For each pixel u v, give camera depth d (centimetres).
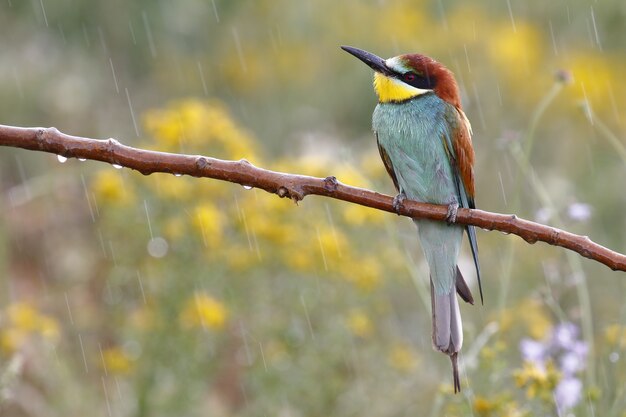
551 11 1998
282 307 1082
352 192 657
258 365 1055
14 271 1321
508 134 987
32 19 1656
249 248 1084
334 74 1814
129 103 1510
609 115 1853
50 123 1553
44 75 1568
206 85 1775
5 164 1473
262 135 1702
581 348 882
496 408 832
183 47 1777
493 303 1233
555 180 1496
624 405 852
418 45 1867
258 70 1797
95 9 1686
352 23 1891
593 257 650
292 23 1877
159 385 1022
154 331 1030
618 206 1584
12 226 1363
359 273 1097
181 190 1059
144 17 1719
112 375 1091
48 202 1404
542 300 1044
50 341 1058
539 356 874
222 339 1079
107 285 1085
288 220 1116
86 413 1041
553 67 1903
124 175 1080
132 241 1059
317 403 1049
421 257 1307
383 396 1083
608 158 1702
